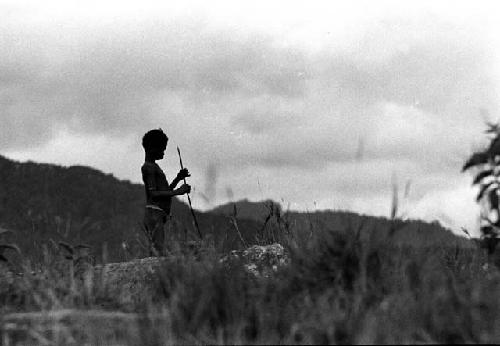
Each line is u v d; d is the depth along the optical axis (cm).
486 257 511
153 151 891
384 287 432
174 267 520
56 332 413
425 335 370
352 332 379
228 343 402
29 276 546
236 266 514
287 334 409
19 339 423
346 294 429
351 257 451
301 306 423
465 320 370
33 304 506
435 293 397
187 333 418
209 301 433
